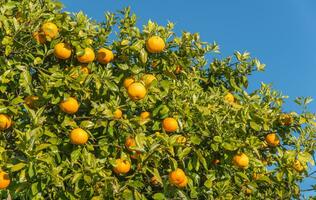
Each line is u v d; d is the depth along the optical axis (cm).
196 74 368
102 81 300
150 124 315
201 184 323
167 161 313
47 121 294
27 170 268
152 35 316
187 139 302
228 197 315
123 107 315
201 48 372
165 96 307
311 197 339
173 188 301
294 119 346
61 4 312
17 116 296
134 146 285
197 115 305
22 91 305
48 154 277
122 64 312
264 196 346
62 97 288
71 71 290
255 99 326
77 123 305
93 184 282
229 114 316
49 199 291
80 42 299
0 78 282
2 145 285
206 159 307
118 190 288
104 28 346
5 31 293
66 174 294
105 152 293
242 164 298
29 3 301
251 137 305
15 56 299
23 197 282
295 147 336
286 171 325
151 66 328
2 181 267
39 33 300
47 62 310
